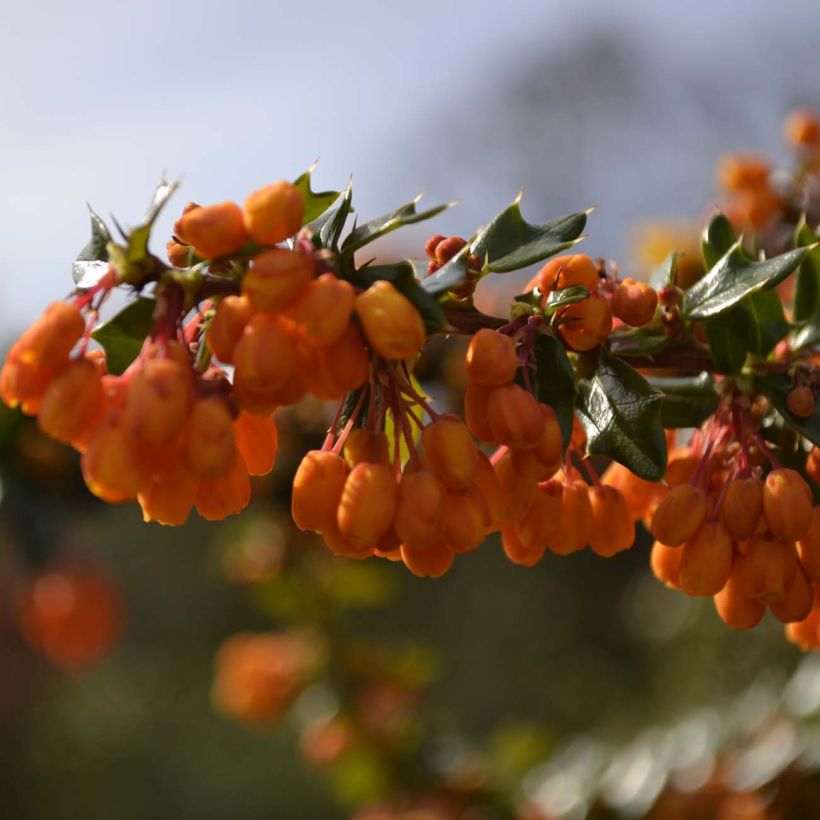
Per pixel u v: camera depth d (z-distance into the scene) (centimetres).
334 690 73
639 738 69
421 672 74
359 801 71
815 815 54
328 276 35
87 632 98
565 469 39
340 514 36
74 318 36
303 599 73
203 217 36
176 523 36
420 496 36
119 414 35
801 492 38
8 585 153
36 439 60
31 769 195
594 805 59
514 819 65
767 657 102
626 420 38
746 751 59
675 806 58
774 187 54
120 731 200
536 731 69
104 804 192
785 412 39
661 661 125
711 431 40
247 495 37
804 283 42
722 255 42
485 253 39
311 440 63
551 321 38
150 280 36
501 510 37
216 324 36
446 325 36
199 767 195
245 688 74
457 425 37
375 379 37
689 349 40
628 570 194
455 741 74
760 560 38
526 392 37
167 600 217
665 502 38
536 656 191
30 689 201
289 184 36
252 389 35
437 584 204
